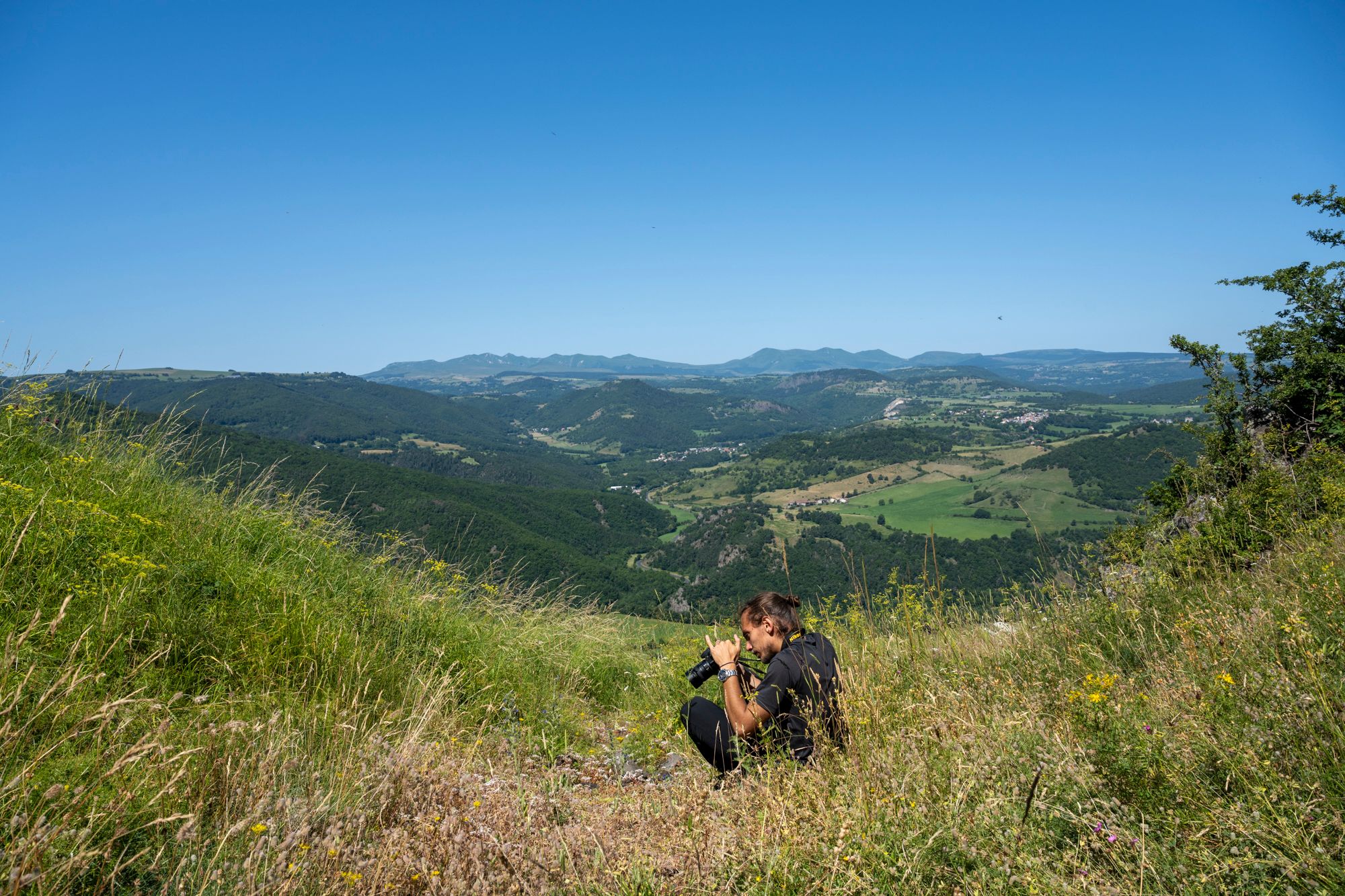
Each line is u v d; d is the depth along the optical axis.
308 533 6.07
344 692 3.94
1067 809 2.07
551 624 7.21
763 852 2.06
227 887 1.95
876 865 1.98
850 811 2.23
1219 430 9.10
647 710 5.71
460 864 2.06
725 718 3.34
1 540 3.77
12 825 1.94
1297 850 1.71
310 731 3.28
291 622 4.36
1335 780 1.96
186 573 4.32
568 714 5.36
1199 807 2.03
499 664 5.63
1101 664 3.71
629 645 7.64
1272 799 1.92
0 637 3.11
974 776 2.34
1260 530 5.88
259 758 2.66
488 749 3.99
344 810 2.47
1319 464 6.61
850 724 2.90
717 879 2.05
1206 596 4.40
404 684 4.54
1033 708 2.87
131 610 3.78
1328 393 8.05
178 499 5.60
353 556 6.20
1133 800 2.09
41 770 2.29
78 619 3.49
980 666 4.20
